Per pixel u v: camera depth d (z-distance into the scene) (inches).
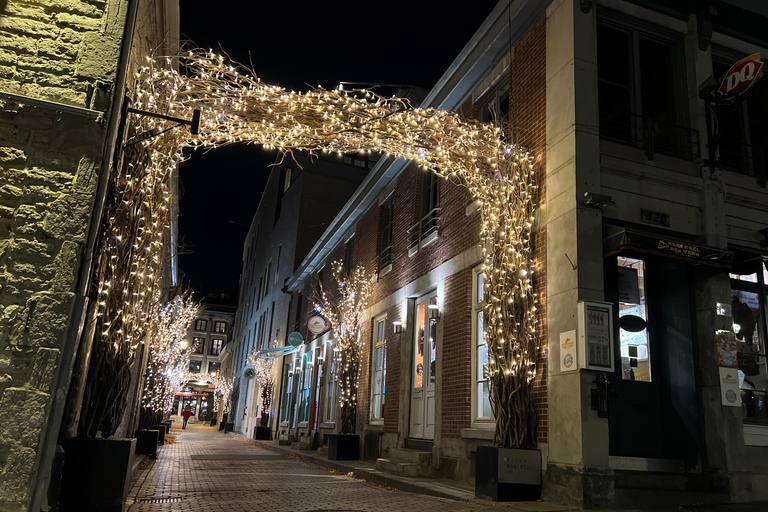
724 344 287.7
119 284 221.9
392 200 597.9
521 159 323.6
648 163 305.4
